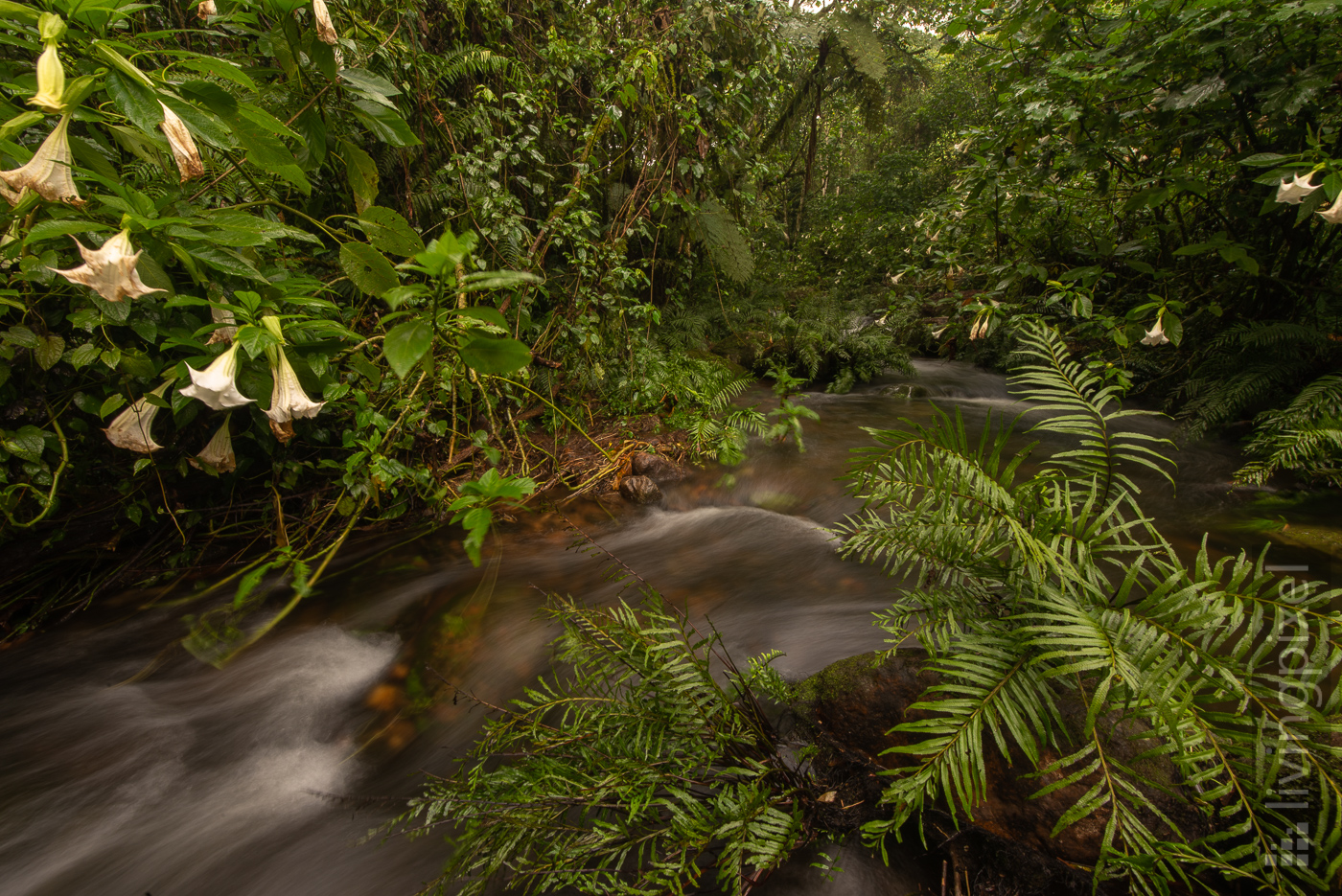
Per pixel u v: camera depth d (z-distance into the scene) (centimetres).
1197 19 303
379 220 168
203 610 261
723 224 605
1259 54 306
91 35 134
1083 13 398
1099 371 444
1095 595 127
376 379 214
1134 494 329
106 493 265
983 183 474
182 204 177
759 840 121
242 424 271
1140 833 103
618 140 524
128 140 158
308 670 227
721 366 588
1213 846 122
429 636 242
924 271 775
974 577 153
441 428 321
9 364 210
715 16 555
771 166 813
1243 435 383
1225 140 364
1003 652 127
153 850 160
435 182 374
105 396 238
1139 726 134
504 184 408
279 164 151
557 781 132
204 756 191
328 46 184
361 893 144
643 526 342
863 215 974
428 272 106
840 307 801
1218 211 409
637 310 456
